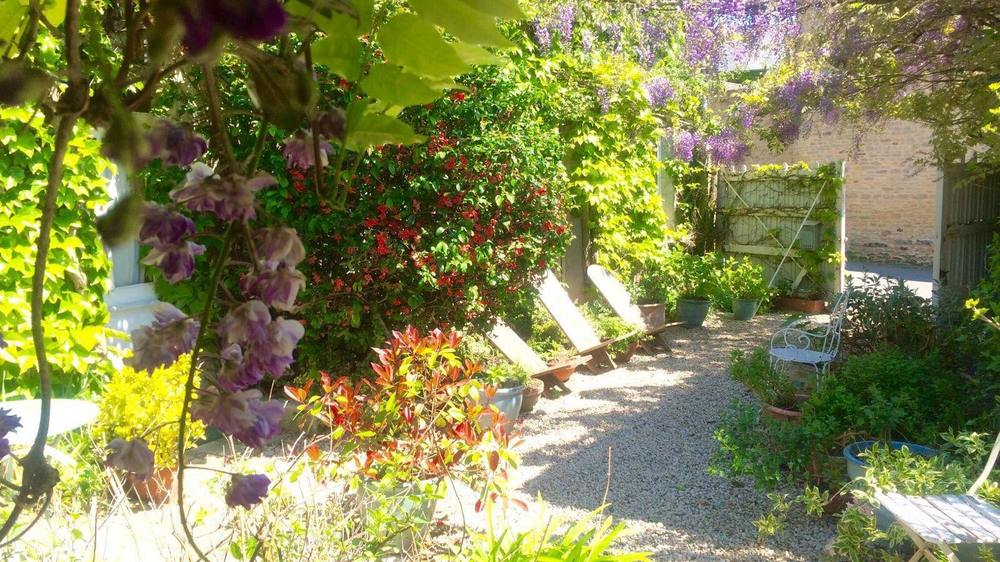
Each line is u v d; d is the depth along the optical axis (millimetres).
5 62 499
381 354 3549
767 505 4309
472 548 2836
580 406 6309
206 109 636
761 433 4324
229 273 2473
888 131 14609
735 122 8422
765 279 10750
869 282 6777
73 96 505
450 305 5574
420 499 3039
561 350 7105
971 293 5879
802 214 10500
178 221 633
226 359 690
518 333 7535
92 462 3109
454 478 3316
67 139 508
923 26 5711
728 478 4629
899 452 3543
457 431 3322
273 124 564
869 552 3488
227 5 397
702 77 8625
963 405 4594
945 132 6086
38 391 4152
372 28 629
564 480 4703
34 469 571
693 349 8445
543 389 6293
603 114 8383
